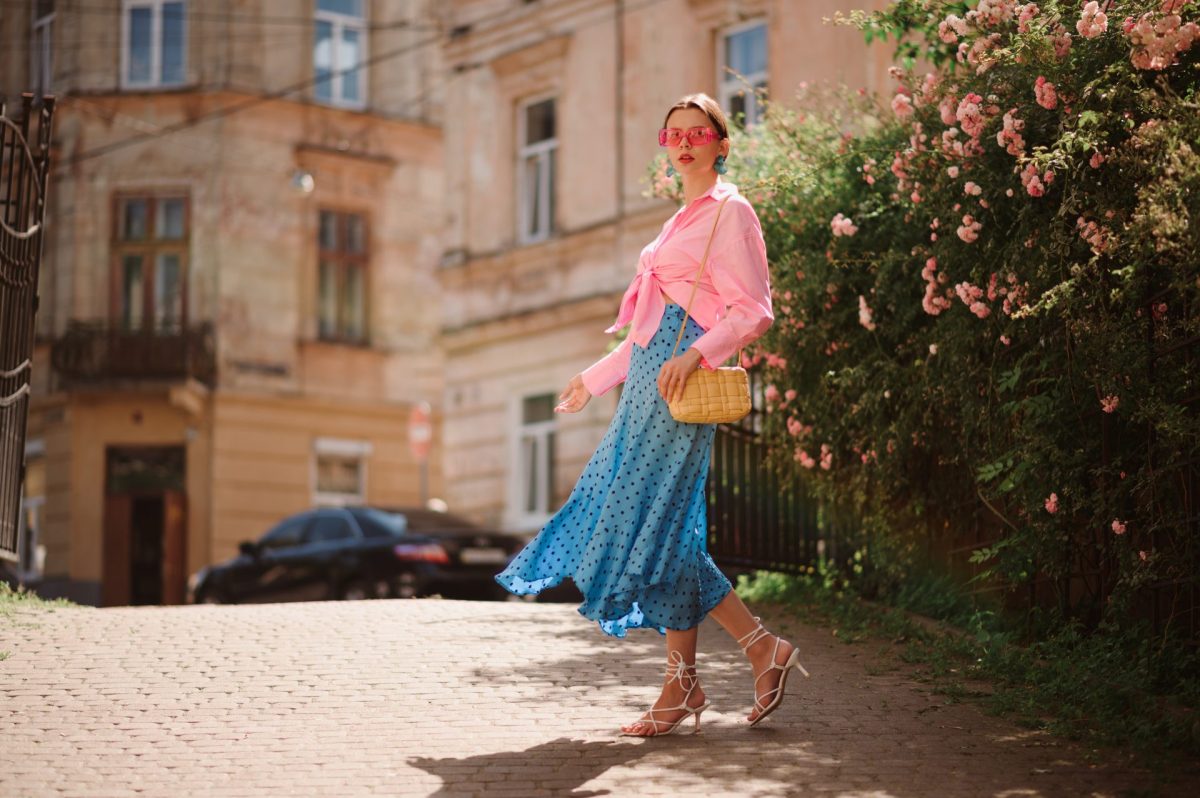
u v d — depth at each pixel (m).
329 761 4.79
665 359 5.02
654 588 5.00
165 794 4.40
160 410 25.94
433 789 4.43
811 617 8.68
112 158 26.58
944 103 7.18
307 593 16.83
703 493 5.05
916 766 4.71
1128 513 6.50
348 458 27.39
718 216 5.03
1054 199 6.66
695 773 4.59
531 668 6.46
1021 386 7.19
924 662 6.85
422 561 16.09
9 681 6.02
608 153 21.34
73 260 26.50
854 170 8.75
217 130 26.38
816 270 8.62
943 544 8.66
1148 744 4.95
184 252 26.34
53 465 26.23
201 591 17.86
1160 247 5.29
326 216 27.48
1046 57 6.43
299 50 27.08
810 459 8.87
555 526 5.16
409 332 28.09
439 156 28.53
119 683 6.02
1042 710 5.62
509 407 22.75
